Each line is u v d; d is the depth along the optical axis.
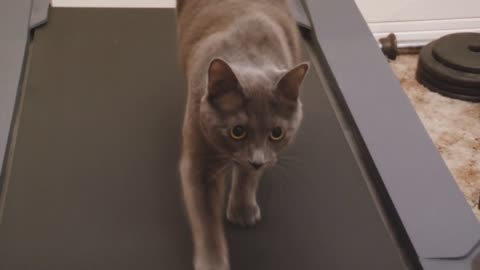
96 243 1.33
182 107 1.54
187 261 1.31
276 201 1.40
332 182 1.44
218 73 1.18
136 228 1.35
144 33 1.70
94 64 1.62
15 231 1.34
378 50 1.67
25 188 1.40
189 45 1.36
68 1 1.81
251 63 1.26
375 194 1.43
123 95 1.56
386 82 1.60
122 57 1.64
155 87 1.58
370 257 1.34
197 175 1.27
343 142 1.50
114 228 1.35
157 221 1.36
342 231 1.37
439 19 2.08
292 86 1.20
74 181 1.41
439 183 1.43
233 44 1.29
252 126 1.20
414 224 1.38
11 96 1.52
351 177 1.45
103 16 1.73
